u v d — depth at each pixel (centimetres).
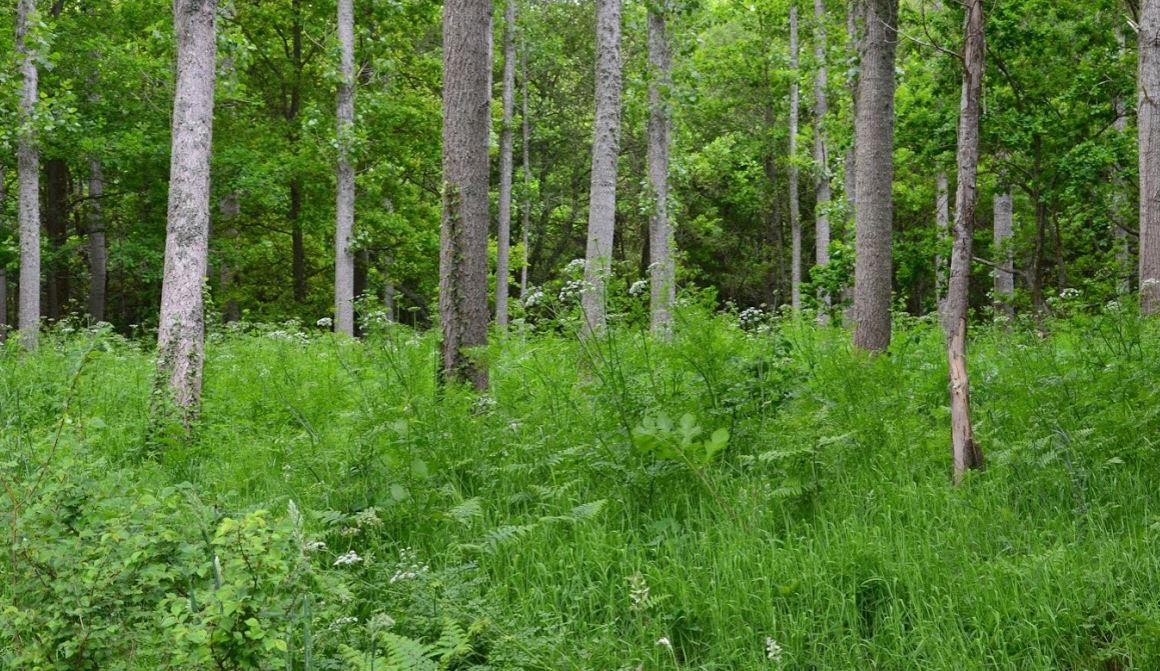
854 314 1132
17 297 3650
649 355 714
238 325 1652
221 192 2425
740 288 4616
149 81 2248
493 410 717
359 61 2436
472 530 566
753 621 471
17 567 378
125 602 369
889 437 695
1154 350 734
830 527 563
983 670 426
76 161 2364
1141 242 1289
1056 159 1769
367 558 492
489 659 434
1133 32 1791
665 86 1770
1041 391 707
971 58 693
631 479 608
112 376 1059
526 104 3189
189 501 409
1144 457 615
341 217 2058
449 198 852
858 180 1118
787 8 2808
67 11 2341
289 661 338
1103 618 454
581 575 523
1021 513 586
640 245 4703
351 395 808
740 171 3619
